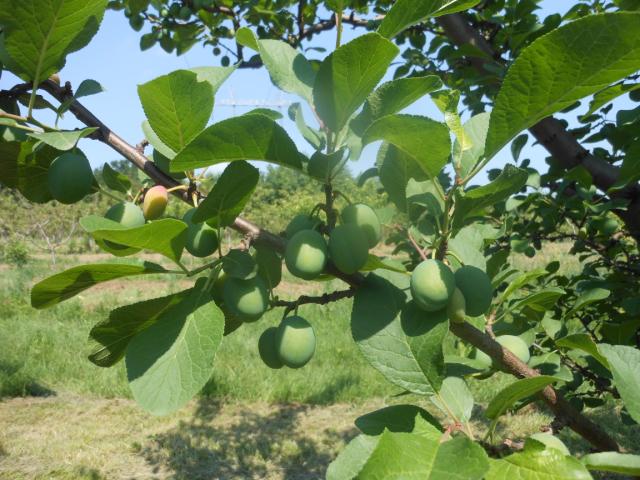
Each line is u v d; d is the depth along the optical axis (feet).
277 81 1.07
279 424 5.31
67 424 5.26
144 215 1.08
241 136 0.85
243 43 1.13
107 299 12.26
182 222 0.88
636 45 0.78
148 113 0.99
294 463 4.49
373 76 0.90
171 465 4.43
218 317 0.89
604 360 1.03
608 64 0.82
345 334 8.66
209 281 0.96
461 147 1.06
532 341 1.69
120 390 6.03
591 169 2.42
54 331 8.68
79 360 7.07
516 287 1.32
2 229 22.36
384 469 0.76
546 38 0.80
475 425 4.85
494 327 1.78
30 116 1.00
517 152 2.43
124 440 4.91
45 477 4.19
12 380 6.13
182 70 0.94
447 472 0.75
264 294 1.02
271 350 1.17
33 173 1.16
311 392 6.00
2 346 7.64
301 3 3.44
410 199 1.19
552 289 1.31
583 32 0.78
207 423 5.33
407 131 0.91
